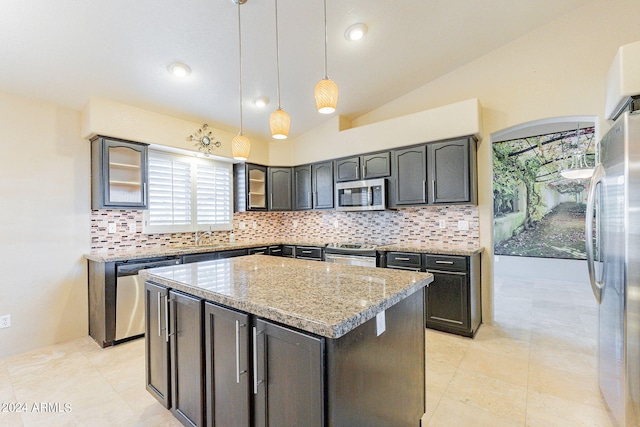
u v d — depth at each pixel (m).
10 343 2.67
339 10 2.39
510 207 5.98
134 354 2.65
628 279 1.53
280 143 4.71
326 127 4.29
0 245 2.64
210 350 1.47
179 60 2.66
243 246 3.95
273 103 3.60
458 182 3.19
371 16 2.52
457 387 2.09
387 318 1.36
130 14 2.12
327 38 2.68
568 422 1.72
